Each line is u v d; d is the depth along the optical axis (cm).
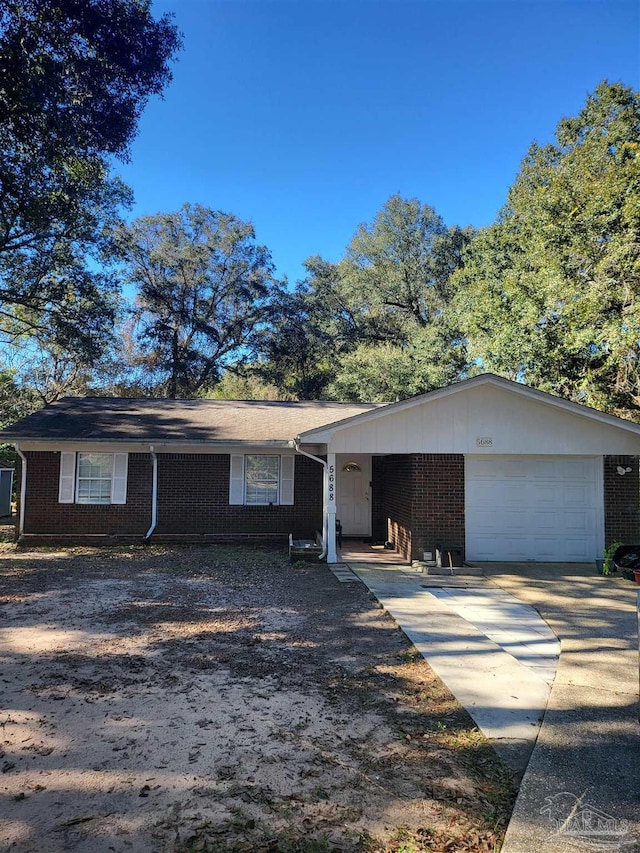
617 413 2094
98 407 1591
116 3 1230
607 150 1930
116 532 1376
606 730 398
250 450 1417
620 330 1650
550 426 1148
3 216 1672
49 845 259
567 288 1822
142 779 321
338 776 330
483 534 1172
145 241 3550
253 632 643
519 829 279
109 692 454
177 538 1385
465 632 662
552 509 1180
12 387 2914
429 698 459
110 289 2217
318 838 270
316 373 3881
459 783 325
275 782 321
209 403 1717
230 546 1352
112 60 1296
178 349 3544
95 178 1655
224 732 385
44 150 1373
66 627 648
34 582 909
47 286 2070
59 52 1223
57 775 324
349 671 521
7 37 1134
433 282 3556
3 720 399
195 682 481
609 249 1694
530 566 1120
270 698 450
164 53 1359
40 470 1363
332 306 3906
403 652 583
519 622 712
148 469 1391
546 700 457
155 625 663
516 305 2156
